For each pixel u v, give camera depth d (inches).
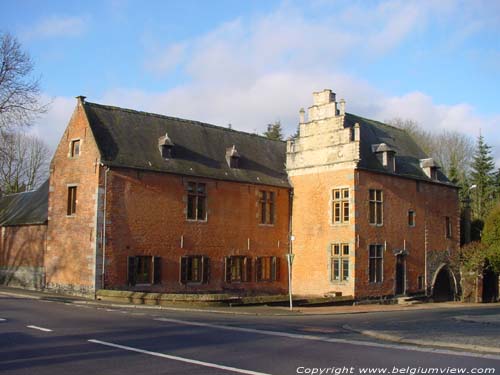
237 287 1246.9
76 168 1099.3
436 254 1454.2
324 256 1283.2
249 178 1293.1
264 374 373.1
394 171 1341.0
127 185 1071.6
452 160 2303.2
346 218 1246.9
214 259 1206.3
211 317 773.3
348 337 571.5
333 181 1279.5
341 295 1224.2
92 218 1037.2
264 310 940.0
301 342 518.3
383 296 1278.3
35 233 1213.1
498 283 1585.9
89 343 490.6
